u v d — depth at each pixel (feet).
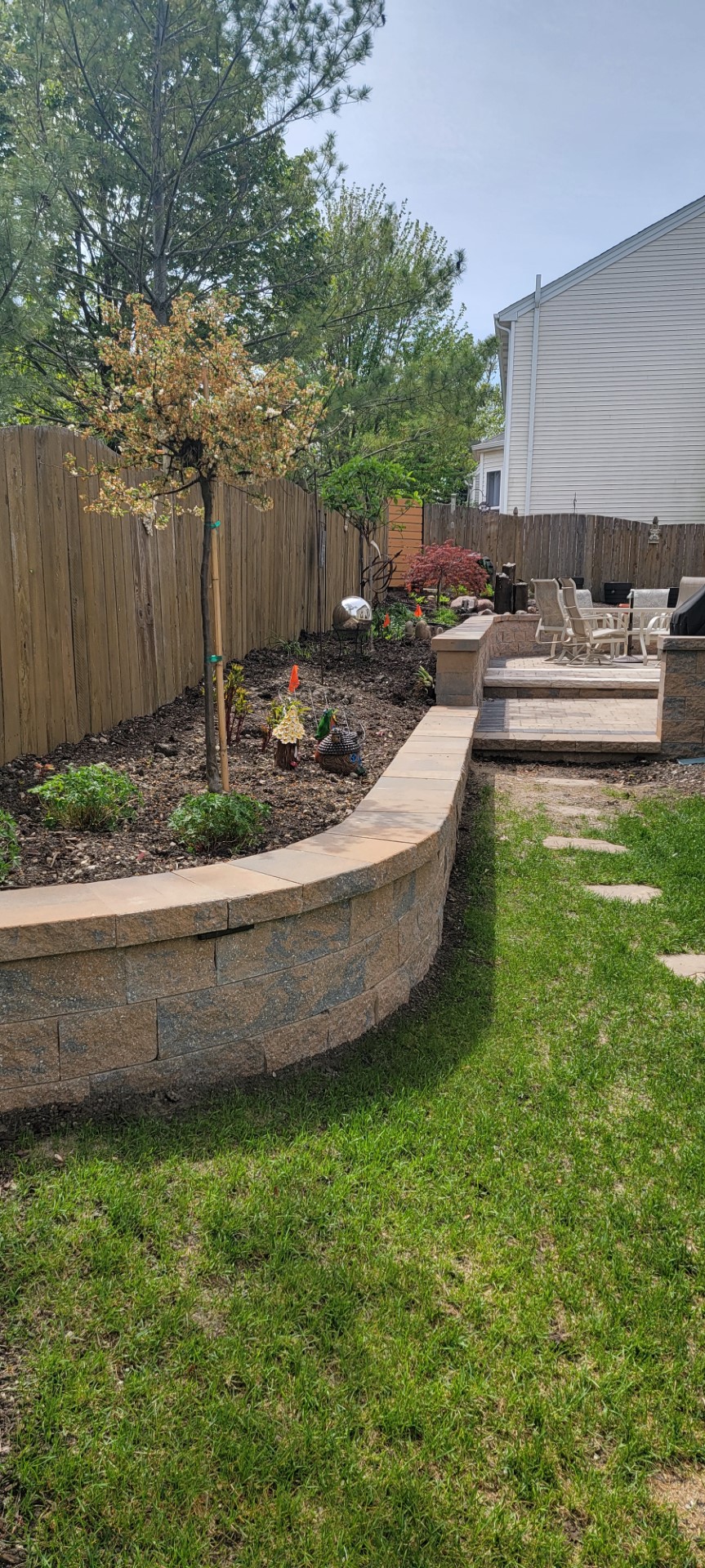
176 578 19.53
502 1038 10.11
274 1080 9.00
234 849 11.04
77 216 28.53
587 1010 10.77
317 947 9.24
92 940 7.68
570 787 21.26
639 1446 5.46
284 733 15.15
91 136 29.48
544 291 57.98
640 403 58.29
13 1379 5.60
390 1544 4.83
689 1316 6.43
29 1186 7.15
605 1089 9.20
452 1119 8.57
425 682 24.13
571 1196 7.56
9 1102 7.80
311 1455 5.27
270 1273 6.55
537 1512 5.07
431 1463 5.31
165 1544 4.76
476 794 20.49
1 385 23.07
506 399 63.98
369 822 11.70
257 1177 7.55
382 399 37.73
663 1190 7.69
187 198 36.55
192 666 20.70
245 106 34.30
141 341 12.15
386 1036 10.07
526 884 14.70
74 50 30.86
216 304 12.32
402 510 45.98
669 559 52.60
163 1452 5.22
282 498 26.43
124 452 12.48
